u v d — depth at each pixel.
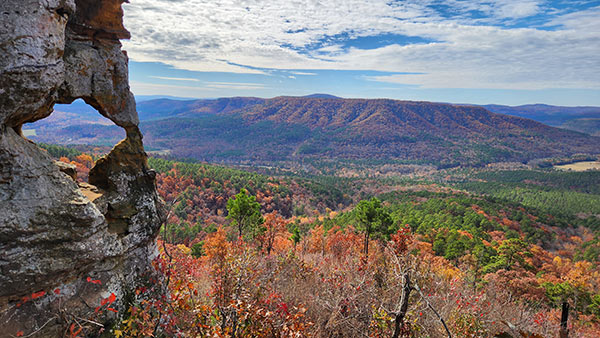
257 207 18.20
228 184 88.19
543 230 64.50
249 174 108.44
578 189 173.62
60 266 3.79
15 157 3.52
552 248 59.53
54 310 3.83
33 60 3.45
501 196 142.00
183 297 5.21
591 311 16.14
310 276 9.02
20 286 3.52
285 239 25.11
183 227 44.88
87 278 4.07
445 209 73.44
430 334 6.01
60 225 3.80
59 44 3.79
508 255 27.36
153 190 5.43
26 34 3.37
